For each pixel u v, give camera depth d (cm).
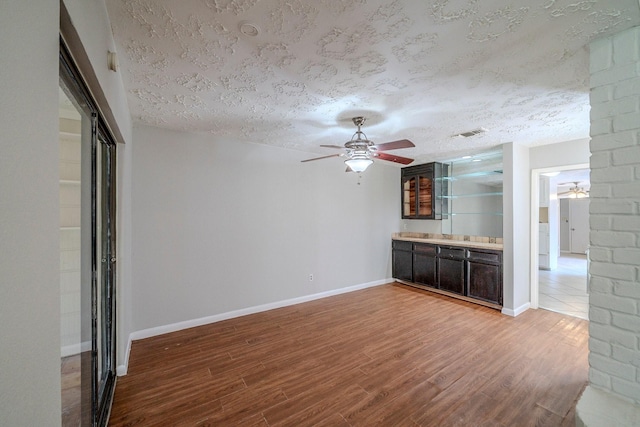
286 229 395
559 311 366
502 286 366
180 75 186
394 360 244
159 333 299
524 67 175
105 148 195
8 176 48
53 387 63
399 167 536
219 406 187
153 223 296
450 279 428
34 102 57
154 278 297
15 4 51
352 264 470
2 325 46
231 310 347
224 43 152
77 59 97
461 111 248
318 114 256
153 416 177
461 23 135
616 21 131
